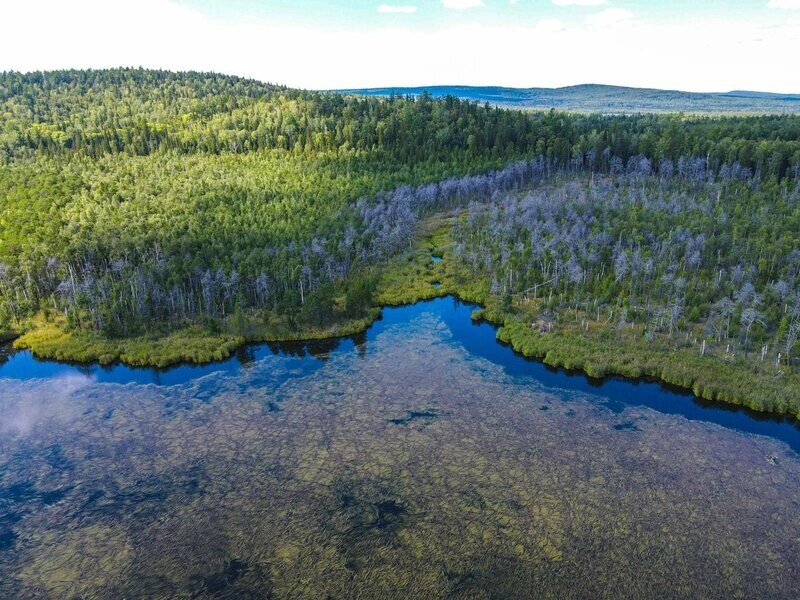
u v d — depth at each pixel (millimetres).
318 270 108625
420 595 39594
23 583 41719
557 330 84688
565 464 54500
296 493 51156
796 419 61938
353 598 39500
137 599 40062
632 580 40625
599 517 47094
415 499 49906
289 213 141625
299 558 43344
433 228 149000
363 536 45469
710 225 112688
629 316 85625
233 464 55812
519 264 107312
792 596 39219
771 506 48156
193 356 80688
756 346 75438
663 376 70625
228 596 40031
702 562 42188
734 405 65000
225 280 98125
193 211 141000
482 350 82312
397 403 67125
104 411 66812
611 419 62688
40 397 70625
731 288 90188
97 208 139750
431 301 104125
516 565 42125
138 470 55219
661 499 49219
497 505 48781
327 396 69312
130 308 96312
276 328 89188
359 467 54781
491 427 61406
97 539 45969
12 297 100438
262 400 68750
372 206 150125
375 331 90500
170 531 46719
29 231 126250
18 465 56281
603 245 108625
